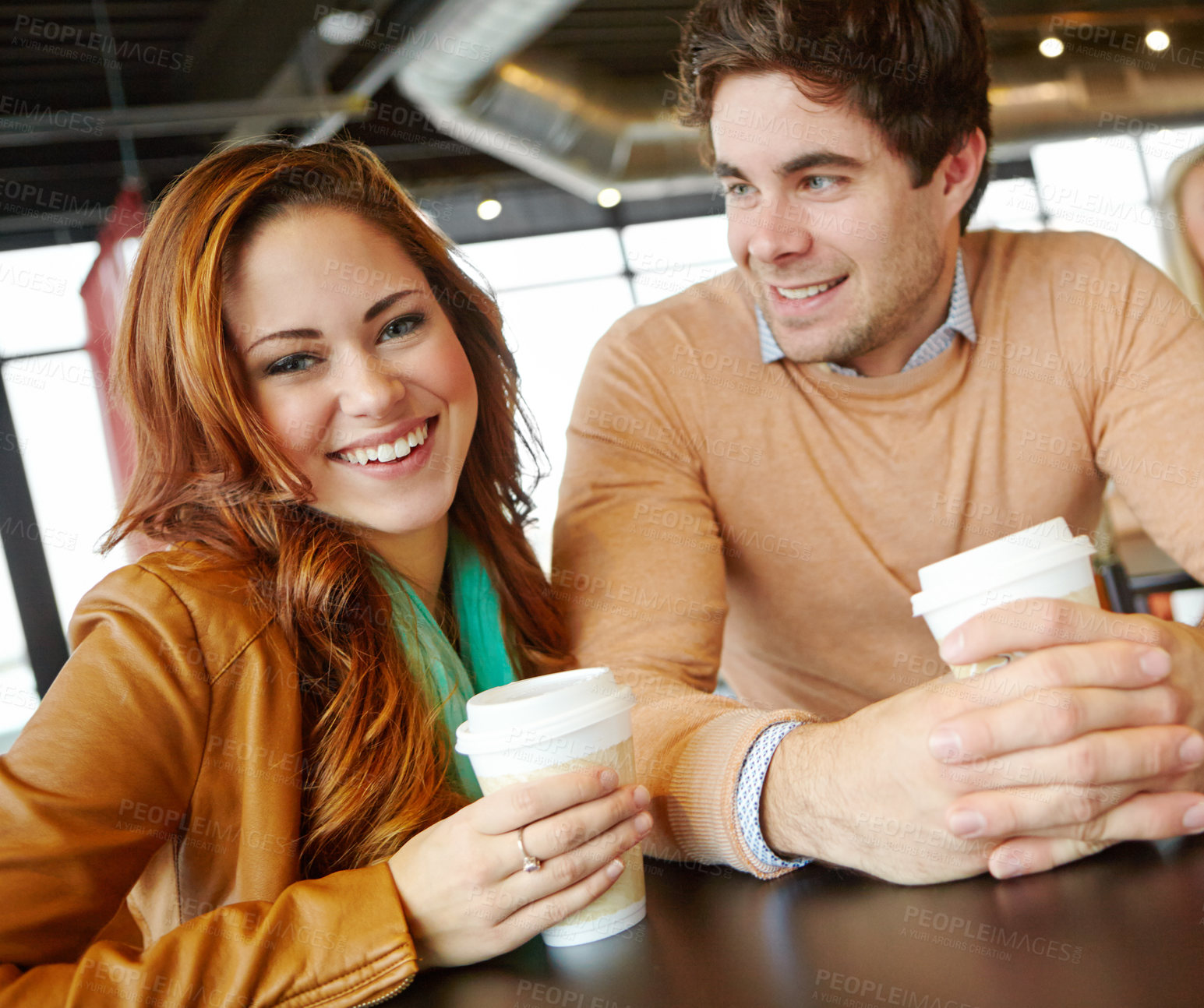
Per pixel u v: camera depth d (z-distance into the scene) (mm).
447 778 1001
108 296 5277
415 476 975
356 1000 689
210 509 992
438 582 1107
